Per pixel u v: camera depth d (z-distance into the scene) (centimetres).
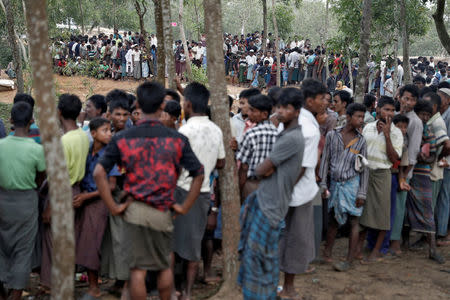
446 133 550
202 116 403
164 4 627
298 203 402
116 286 441
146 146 321
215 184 452
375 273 491
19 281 397
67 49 2038
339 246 585
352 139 495
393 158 492
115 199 412
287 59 2036
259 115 419
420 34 1250
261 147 412
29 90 1154
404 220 564
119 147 322
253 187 426
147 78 1997
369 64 1739
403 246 584
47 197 411
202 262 527
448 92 576
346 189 492
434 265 517
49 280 414
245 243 374
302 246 409
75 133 405
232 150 417
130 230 327
